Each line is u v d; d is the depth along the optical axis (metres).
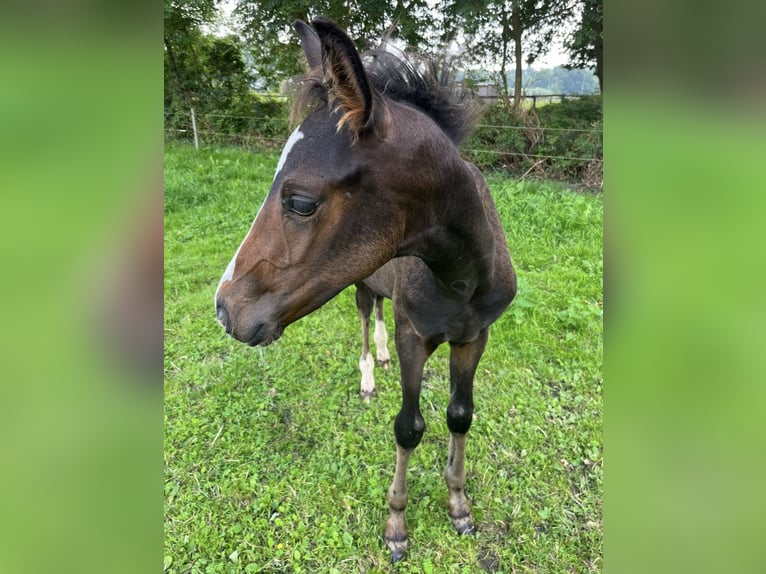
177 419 3.34
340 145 1.45
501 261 2.12
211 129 11.79
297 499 2.78
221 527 2.64
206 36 11.62
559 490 2.74
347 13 10.50
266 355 3.99
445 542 2.51
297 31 1.85
